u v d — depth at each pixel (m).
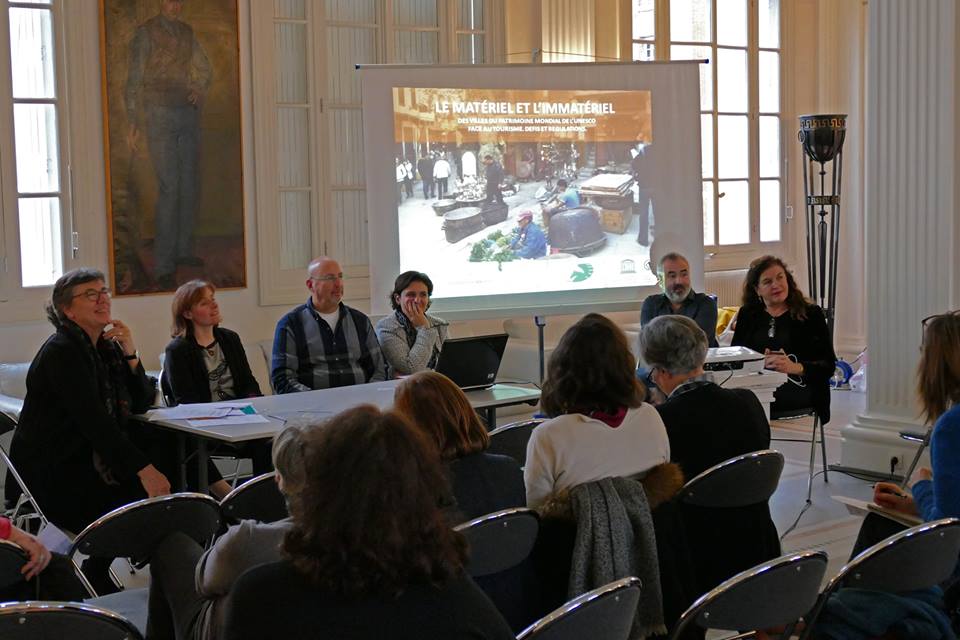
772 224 9.42
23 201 6.20
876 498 3.04
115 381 4.13
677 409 3.04
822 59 9.39
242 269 6.91
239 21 6.80
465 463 2.49
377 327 5.61
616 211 7.32
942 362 3.00
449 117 6.93
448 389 2.52
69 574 2.78
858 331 9.40
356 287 7.38
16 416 5.00
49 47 6.23
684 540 2.73
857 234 9.32
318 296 5.40
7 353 6.16
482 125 7.00
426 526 1.46
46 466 3.97
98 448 3.91
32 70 6.19
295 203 7.14
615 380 2.74
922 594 2.65
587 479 2.67
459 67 6.94
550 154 7.16
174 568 2.49
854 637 2.53
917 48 5.22
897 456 5.39
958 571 2.83
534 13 7.84
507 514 2.38
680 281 5.93
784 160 9.38
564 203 7.21
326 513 1.44
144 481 3.92
